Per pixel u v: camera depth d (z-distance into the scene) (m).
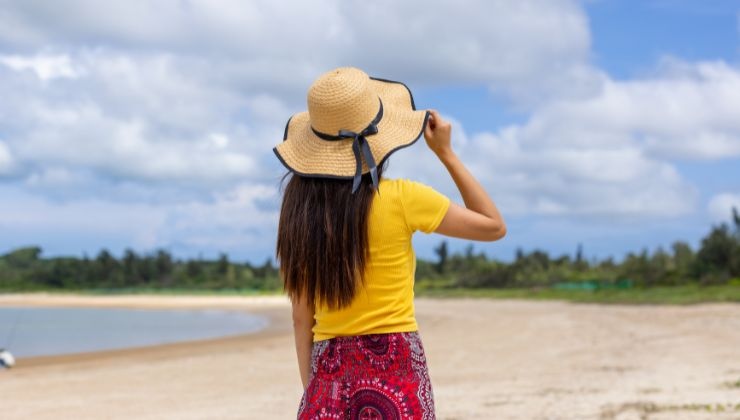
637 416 6.25
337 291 2.22
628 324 19.95
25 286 105.50
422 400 2.24
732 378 8.41
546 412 6.68
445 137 2.40
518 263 65.06
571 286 52.22
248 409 7.77
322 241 2.24
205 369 12.88
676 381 8.50
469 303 46.19
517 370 11.02
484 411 6.90
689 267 40.81
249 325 36.06
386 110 2.36
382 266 2.24
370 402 2.22
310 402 2.29
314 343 2.34
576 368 10.80
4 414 7.89
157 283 105.62
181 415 7.51
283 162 2.34
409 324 2.28
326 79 2.28
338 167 2.26
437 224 2.26
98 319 45.00
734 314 20.89
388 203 2.24
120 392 9.86
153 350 19.67
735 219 40.38
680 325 18.22
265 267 108.31
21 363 16.17
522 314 30.16
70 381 11.48
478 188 2.37
